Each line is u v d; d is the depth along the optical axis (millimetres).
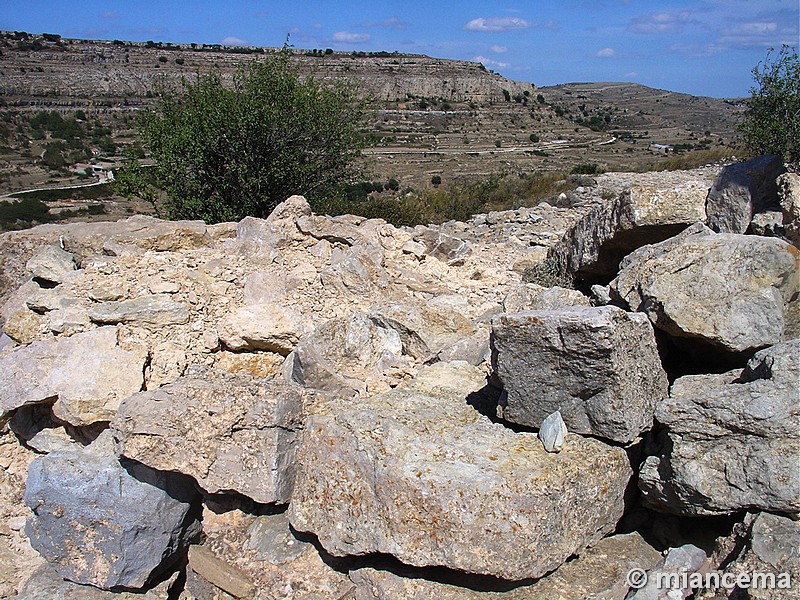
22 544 5746
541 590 4004
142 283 7477
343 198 14992
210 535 5125
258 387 4910
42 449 5949
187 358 6484
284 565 4602
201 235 9359
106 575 4816
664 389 4559
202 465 4715
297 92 13305
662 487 4129
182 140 12883
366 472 4145
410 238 9734
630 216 7238
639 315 4473
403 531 3955
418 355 6719
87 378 5801
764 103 14305
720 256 4938
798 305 4910
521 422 4559
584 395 4289
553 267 8977
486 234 13602
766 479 3672
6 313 7543
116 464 4906
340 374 6047
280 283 7898
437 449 4223
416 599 4039
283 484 4766
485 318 7430
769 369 3941
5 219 28531
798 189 6254
